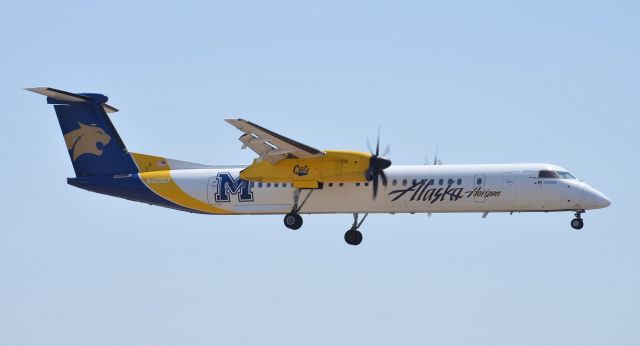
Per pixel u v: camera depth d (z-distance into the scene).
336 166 116.94
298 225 121.38
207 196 124.81
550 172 114.69
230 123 107.94
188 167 128.00
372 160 117.06
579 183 114.25
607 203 112.69
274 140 112.62
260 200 123.19
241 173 120.25
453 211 117.62
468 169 117.00
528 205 114.88
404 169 118.75
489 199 115.19
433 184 116.69
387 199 118.25
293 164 118.38
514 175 115.00
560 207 114.25
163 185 126.56
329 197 120.00
